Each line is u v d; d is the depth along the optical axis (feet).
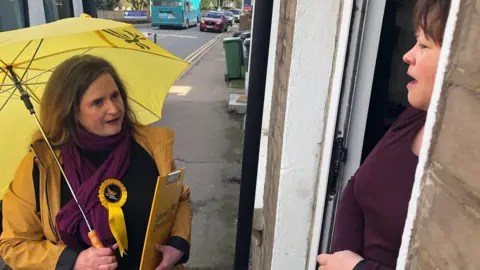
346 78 4.66
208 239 11.03
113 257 4.56
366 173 3.10
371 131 5.24
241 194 6.33
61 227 4.69
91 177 4.76
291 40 4.90
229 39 33.17
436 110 1.84
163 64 6.27
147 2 125.90
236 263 6.68
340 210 3.62
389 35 5.02
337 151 4.89
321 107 4.90
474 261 1.56
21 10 14.32
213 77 35.83
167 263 4.86
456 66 1.70
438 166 1.81
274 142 6.53
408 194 2.81
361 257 3.14
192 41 67.87
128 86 5.79
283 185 5.22
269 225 6.38
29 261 4.61
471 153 1.59
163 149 5.21
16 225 4.73
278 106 6.20
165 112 23.85
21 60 5.26
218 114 23.75
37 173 4.76
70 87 4.65
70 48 5.47
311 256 5.37
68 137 4.82
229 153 17.60
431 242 1.85
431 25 2.43
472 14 1.60
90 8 21.56
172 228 5.24
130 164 5.00
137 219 4.86
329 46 4.68
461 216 1.64
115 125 4.89
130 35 5.98
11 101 5.41
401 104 5.20
